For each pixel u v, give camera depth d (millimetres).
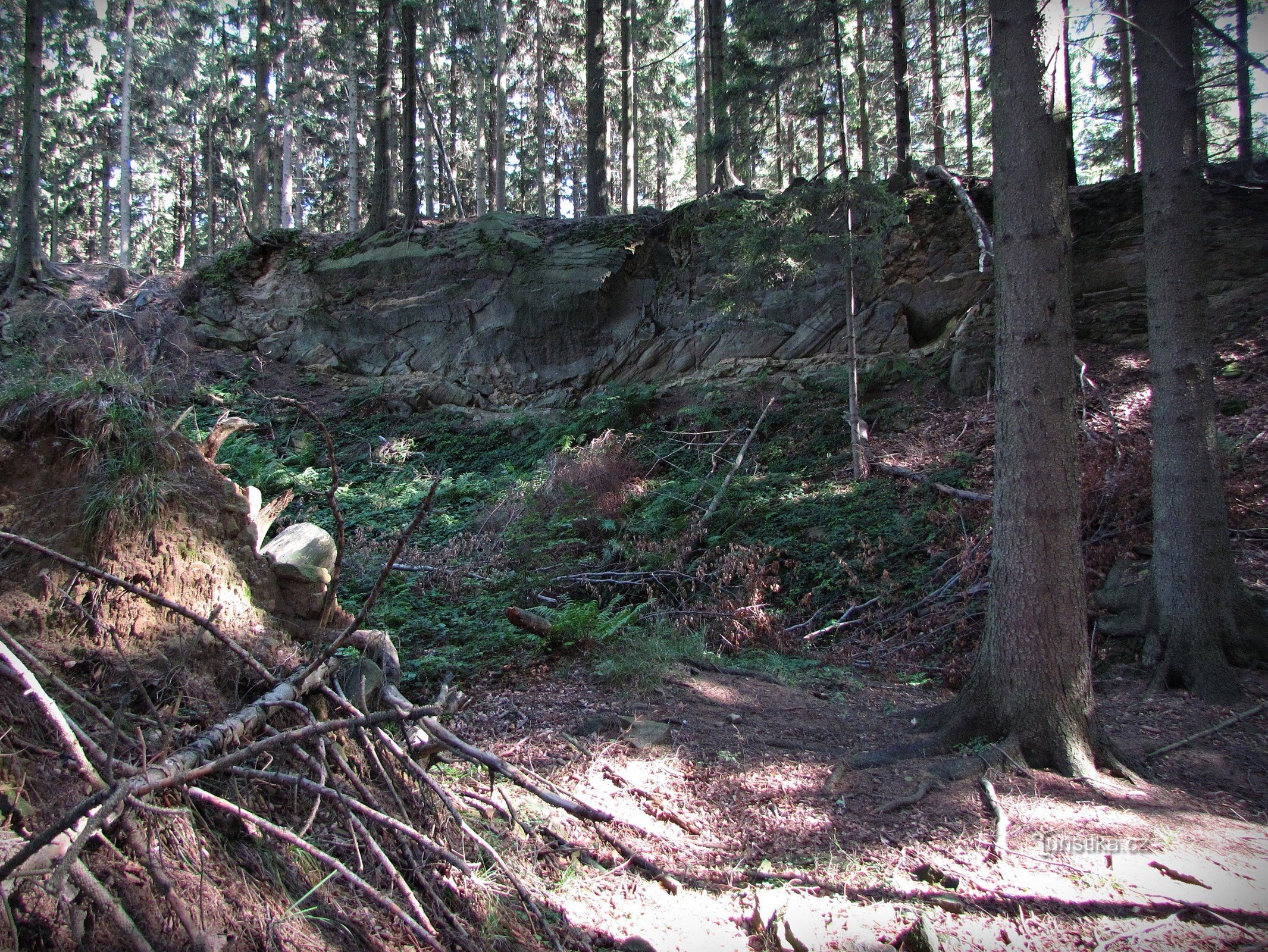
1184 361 7543
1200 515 7355
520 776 3633
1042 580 5219
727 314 13328
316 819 2977
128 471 3342
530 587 9133
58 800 2232
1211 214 13305
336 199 41125
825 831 4180
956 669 7438
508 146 39750
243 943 2225
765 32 14359
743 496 11820
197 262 20406
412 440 15477
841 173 11992
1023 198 5328
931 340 14391
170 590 3311
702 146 19172
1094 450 10062
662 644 7121
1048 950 3111
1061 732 5102
